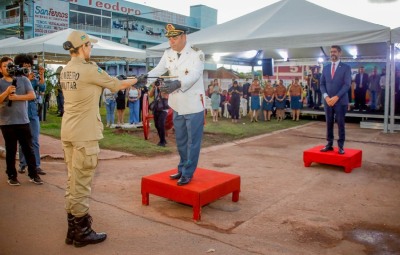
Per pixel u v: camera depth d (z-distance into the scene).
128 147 8.39
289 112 16.70
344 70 6.40
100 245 3.46
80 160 3.32
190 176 4.33
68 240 3.45
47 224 3.91
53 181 5.46
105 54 14.27
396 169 6.75
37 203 4.53
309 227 4.02
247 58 17.86
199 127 4.23
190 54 4.07
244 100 16.83
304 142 9.93
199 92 4.17
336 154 6.59
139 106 12.60
